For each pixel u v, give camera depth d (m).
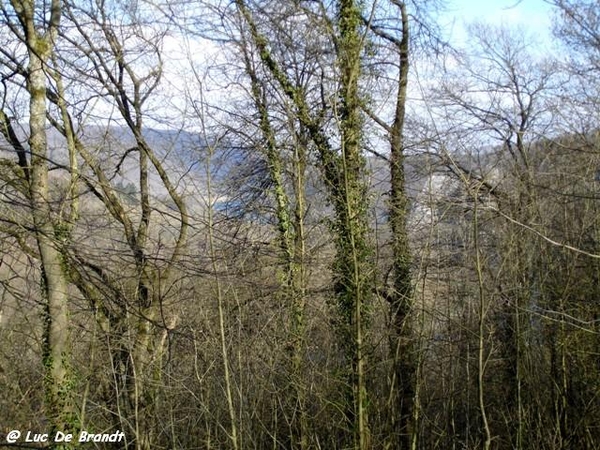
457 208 12.97
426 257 12.73
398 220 13.15
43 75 10.91
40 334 11.83
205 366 12.21
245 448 11.86
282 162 13.78
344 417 11.84
